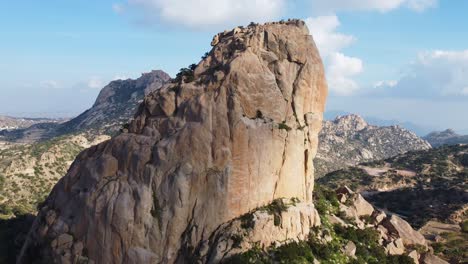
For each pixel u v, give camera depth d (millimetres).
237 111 65562
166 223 64688
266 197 66438
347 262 67562
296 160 69688
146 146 68750
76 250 68562
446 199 192625
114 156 71500
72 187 74312
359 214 88375
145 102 74250
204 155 65000
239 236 61906
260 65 69312
